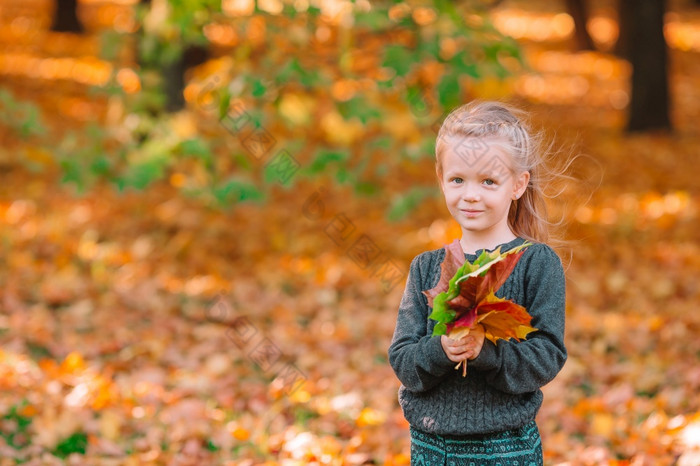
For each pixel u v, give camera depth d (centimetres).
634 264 815
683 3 3525
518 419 274
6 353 590
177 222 940
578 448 468
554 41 2678
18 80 1741
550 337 273
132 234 903
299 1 686
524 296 279
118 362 590
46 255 827
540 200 307
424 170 1166
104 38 789
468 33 688
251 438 487
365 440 478
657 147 1337
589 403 523
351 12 670
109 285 755
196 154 727
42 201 1001
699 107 1697
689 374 553
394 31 717
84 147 793
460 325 246
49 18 2617
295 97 729
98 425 493
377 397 541
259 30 713
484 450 276
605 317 679
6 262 795
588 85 1955
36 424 488
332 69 733
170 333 658
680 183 1121
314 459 458
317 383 572
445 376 278
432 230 912
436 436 281
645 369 576
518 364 265
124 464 451
